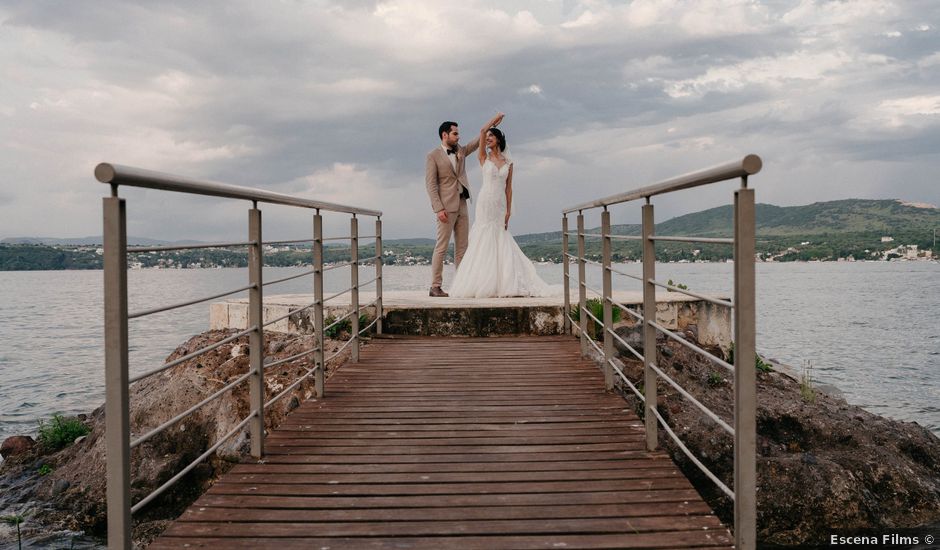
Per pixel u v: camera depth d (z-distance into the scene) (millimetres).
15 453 8859
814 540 6250
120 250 2355
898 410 18219
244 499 3365
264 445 4117
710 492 6672
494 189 9820
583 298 6895
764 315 53844
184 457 6758
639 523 3020
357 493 3434
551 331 8422
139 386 7785
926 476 7082
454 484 3551
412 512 3186
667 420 7074
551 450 4102
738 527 2641
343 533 2959
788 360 28500
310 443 4305
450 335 8422
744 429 2611
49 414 18078
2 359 31141
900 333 39500
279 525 3055
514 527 2998
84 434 8844
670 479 3580
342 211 6078
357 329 6910
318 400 5402
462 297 9852
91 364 29172
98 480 7004
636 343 8281
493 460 3930
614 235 4875
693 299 8859
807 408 7848
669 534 2912
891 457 7070
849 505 6426
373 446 4234
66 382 24094
